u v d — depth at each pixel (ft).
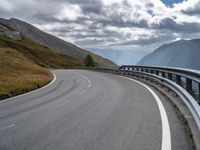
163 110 37.47
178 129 27.45
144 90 61.82
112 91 62.90
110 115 35.55
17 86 80.59
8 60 176.04
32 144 24.56
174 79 57.98
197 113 25.08
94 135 26.50
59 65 558.15
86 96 56.80
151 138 24.73
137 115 34.76
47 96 61.46
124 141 24.18
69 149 22.70
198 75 34.06
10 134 28.45
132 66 114.83
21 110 43.70
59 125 31.42
